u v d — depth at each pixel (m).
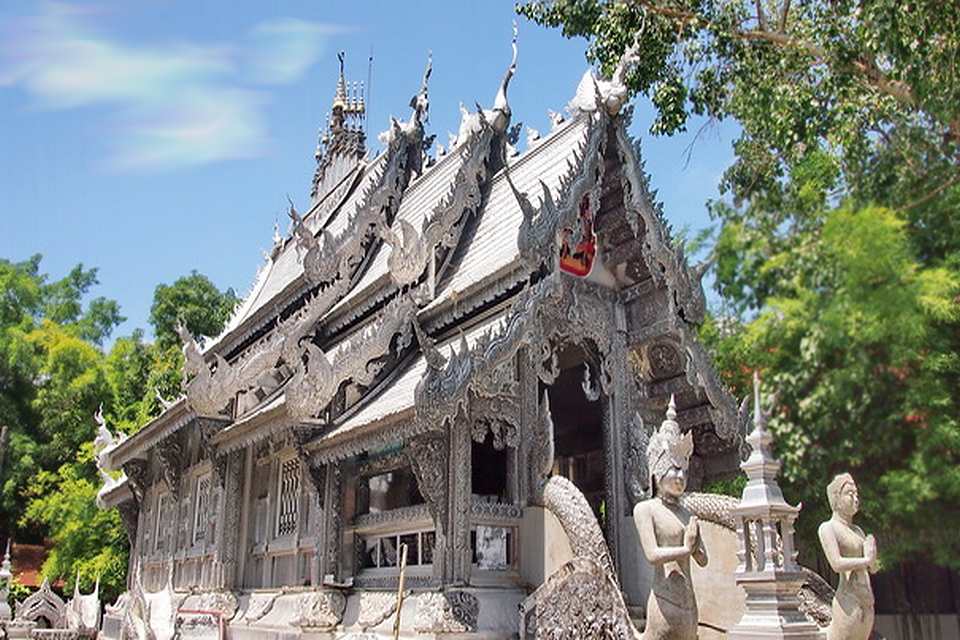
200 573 18.28
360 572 13.41
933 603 11.32
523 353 12.41
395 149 18.88
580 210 12.86
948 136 8.27
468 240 14.88
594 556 10.48
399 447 12.80
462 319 13.52
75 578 36.19
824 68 11.80
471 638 10.88
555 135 14.75
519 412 12.20
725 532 11.48
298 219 16.16
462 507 11.45
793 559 8.09
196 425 18.53
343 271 16.67
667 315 13.21
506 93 16.38
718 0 14.11
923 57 9.44
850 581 7.83
